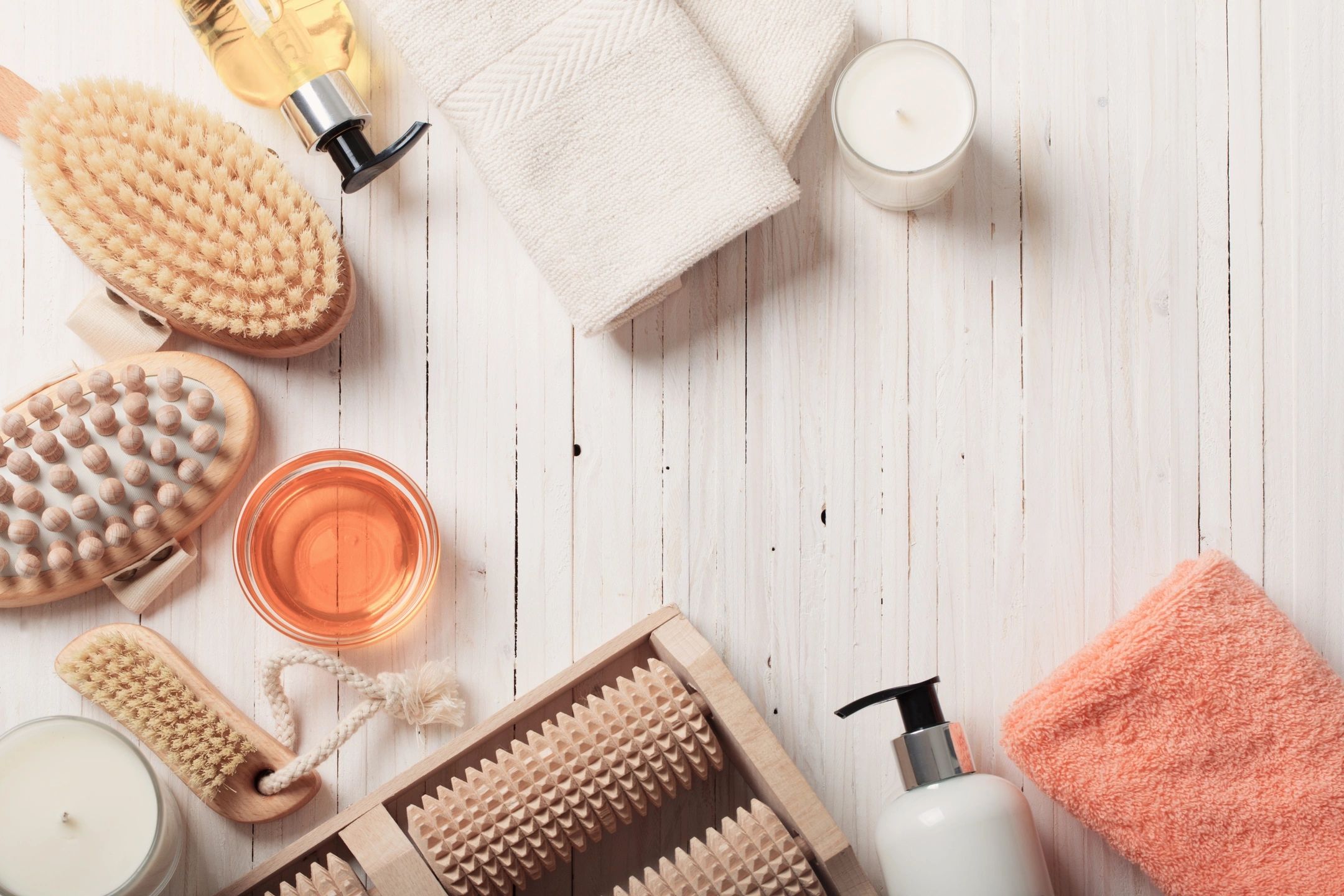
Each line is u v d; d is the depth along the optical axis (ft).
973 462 2.26
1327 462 2.23
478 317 2.27
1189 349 2.26
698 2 2.12
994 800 1.87
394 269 2.26
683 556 2.26
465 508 2.26
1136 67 2.26
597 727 1.90
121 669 2.06
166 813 1.93
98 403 2.05
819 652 2.25
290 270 1.97
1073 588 2.24
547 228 2.06
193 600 2.22
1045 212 2.24
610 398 2.26
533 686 2.24
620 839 2.19
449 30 2.03
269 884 2.01
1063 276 2.26
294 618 2.10
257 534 2.10
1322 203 2.25
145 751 2.18
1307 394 2.24
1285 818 1.94
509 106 2.04
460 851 1.84
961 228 2.25
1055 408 2.26
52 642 2.19
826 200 2.26
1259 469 2.24
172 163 1.99
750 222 2.02
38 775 1.89
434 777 2.16
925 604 2.25
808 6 2.10
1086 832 2.19
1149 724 1.98
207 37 2.07
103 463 2.03
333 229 2.06
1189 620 1.97
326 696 2.20
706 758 2.04
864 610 2.25
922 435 2.26
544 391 2.27
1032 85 2.24
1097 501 2.25
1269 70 2.26
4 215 2.24
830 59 2.11
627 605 2.26
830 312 2.26
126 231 1.98
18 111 2.19
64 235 2.00
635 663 2.20
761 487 2.26
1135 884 2.18
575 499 2.26
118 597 2.14
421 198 2.26
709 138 2.02
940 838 1.85
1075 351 2.26
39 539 2.06
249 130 2.26
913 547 2.25
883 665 2.24
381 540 2.17
